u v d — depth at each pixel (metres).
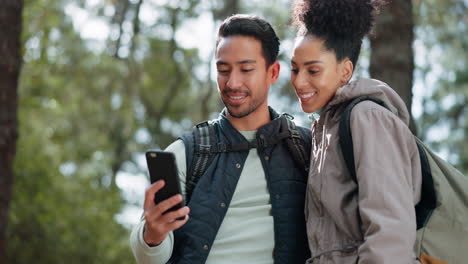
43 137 12.16
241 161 2.81
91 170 13.71
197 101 17.89
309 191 2.66
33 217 10.93
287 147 2.87
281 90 14.43
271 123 2.85
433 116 18.17
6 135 5.77
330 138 2.58
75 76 15.09
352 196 2.51
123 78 15.73
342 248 2.49
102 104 15.45
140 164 19.30
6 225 5.85
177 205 2.44
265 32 2.84
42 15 12.63
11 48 5.76
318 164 2.63
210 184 2.76
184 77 17.48
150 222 2.44
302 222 2.77
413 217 2.35
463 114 18.11
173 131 19.12
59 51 14.75
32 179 11.31
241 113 2.80
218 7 12.06
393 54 4.61
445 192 2.51
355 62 2.75
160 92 18.28
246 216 2.75
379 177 2.38
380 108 2.49
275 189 2.78
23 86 13.13
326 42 2.65
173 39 16.00
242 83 2.79
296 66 2.70
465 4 7.53
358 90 2.56
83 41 15.23
